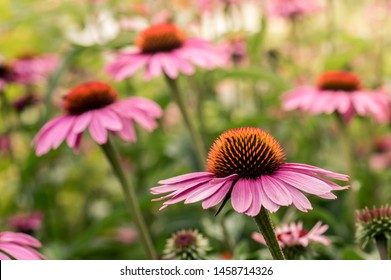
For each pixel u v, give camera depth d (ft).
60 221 2.86
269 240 1.46
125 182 1.91
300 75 3.06
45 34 3.23
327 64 2.54
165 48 2.20
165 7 2.70
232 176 1.44
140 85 2.85
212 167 1.49
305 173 1.47
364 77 2.98
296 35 3.12
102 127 1.90
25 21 2.61
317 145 2.78
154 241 2.51
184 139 2.38
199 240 1.77
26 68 2.84
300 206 1.40
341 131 2.27
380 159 3.01
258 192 1.43
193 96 2.70
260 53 2.99
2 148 2.85
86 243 2.30
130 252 2.46
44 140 1.96
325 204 2.46
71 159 2.83
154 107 2.07
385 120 2.73
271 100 2.77
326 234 2.23
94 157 3.18
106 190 3.10
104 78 3.09
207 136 2.47
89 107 1.98
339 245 1.91
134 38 2.26
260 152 1.47
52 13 2.59
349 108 2.27
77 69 3.06
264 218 1.46
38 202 2.79
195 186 1.46
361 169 2.64
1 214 3.00
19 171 2.79
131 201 1.90
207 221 2.17
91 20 2.65
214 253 2.14
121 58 2.23
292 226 1.76
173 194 1.45
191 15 2.65
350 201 2.23
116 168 1.90
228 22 2.80
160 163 2.74
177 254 1.74
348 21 3.31
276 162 1.48
